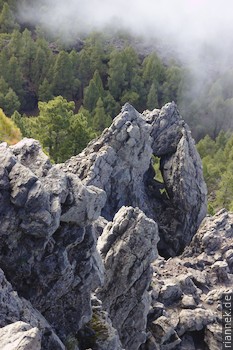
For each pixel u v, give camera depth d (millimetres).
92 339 26156
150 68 182000
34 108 165250
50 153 86062
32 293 22625
